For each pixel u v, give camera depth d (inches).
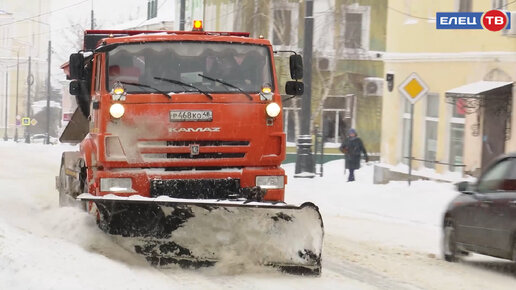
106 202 439.8
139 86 493.0
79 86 542.6
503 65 1007.0
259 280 429.1
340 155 1900.8
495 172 509.0
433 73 1160.8
